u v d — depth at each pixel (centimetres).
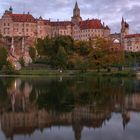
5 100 6556
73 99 6612
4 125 4056
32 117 4575
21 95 7544
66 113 4862
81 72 19862
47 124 4112
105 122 4212
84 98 6800
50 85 10719
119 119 4416
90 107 5469
